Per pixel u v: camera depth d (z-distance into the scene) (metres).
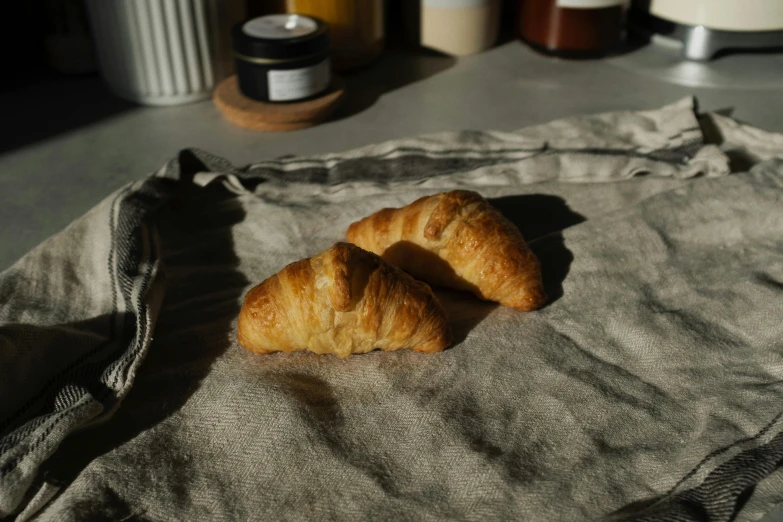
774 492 0.42
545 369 0.48
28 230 0.59
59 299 0.51
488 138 0.63
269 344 0.48
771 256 0.53
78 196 0.62
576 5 0.75
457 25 0.79
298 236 0.56
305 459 0.44
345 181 0.60
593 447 0.45
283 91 0.68
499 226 0.51
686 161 0.60
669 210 0.55
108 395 0.46
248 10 0.76
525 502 0.42
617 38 0.78
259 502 0.43
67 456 0.45
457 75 0.77
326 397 0.47
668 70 0.77
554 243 0.54
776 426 0.44
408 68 0.79
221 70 0.72
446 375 0.48
